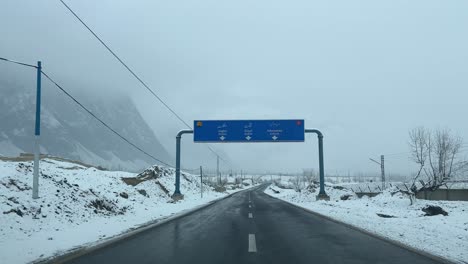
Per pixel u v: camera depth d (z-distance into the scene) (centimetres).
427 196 4259
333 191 5297
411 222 1739
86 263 834
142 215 2025
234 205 3406
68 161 4953
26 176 1711
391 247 1055
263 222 1798
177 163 4003
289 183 15700
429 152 3459
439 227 1526
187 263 841
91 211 1700
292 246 1075
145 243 1125
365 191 5875
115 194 2673
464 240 1153
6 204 1278
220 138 3762
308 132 4122
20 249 914
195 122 3806
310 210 2605
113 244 1101
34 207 1374
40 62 1576
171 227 1570
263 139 3731
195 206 3123
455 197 4331
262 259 887
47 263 806
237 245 1092
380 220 1839
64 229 1270
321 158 4122
